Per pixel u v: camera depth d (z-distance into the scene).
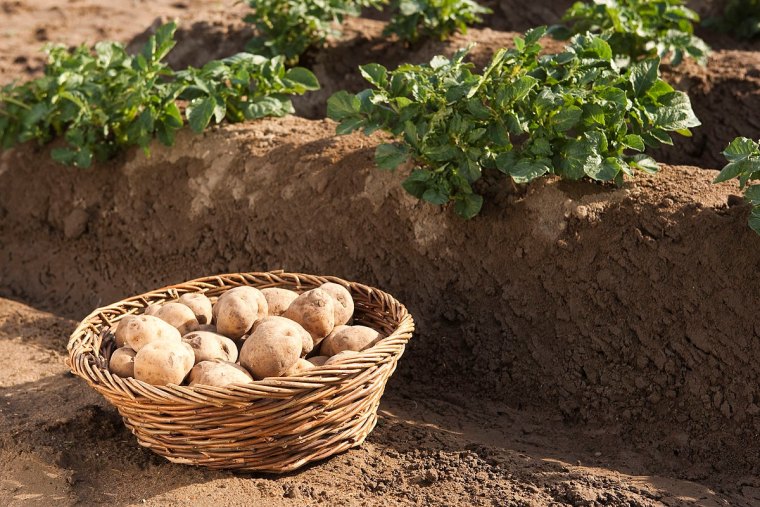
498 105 2.14
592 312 2.13
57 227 2.66
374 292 2.11
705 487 1.94
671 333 2.07
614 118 2.15
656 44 2.68
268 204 2.41
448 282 2.24
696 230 2.07
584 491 1.91
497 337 2.20
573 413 2.11
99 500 1.92
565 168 2.14
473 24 3.37
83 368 1.92
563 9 3.34
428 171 2.21
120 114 2.53
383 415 2.13
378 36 3.03
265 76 2.53
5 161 2.73
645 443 2.04
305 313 2.02
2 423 2.07
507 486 1.93
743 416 2.00
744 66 2.75
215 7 3.34
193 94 2.51
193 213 2.50
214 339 1.98
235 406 1.86
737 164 2.01
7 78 2.97
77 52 2.72
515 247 2.19
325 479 1.95
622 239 2.12
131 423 1.95
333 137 2.45
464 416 2.14
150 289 2.52
